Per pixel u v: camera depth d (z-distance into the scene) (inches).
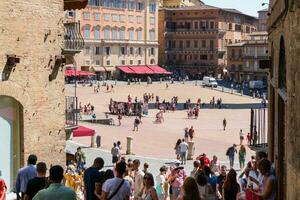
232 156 1856.5
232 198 642.8
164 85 6343.5
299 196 449.4
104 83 6107.3
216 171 1159.6
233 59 7726.4
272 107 886.4
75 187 1016.9
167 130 3181.6
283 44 677.3
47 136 979.9
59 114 1002.1
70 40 1174.3
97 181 610.2
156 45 7480.3
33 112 947.3
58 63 986.7
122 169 561.6
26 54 925.8
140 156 2160.4
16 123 928.3
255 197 596.1
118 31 6948.8
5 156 911.0
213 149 2461.9
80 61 6476.4
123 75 6948.8
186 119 3848.4
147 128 3253.0
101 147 2384.4
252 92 6018.7
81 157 1504.7
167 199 1010.1
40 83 958.4
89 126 3218.5
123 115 3934.5
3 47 883.4
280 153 724.7
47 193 429.1
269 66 931.3
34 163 642.2
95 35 6663.4
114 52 6889.8
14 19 899.4
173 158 2118.6
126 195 558.3
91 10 6589.6
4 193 669.3
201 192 639.1
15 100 917.8
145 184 629.9
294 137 482.3
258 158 659.4
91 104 4507.9
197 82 6870.1
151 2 7391.7
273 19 784.9
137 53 7219.5
